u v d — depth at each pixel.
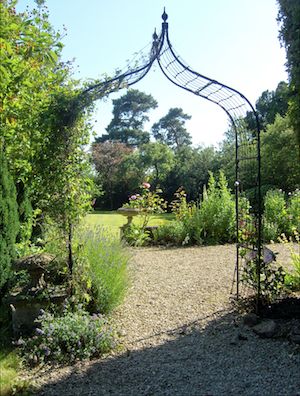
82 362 3.18
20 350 3.34
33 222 5.52
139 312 4.33
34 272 3.86
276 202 9.46
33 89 4.78
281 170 15.18
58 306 3.75
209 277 5.71
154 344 3.50
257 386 2.65
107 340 3.41
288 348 3.20
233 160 18.34
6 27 3.54
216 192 9.84
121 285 4.34
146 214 9.55
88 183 4.33
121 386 2.75
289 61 3.62
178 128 40.72
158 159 23.33
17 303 3.64
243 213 5.54
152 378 2.85
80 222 4.23
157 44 3.96
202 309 4.34
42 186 4.09
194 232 9.00
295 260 4.64
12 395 2.63
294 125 3.75
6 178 4.27
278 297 4.16
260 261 4.03
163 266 6.61
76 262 4.02
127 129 35.88
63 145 3.98
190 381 2.78
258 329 3.52
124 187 24.02
